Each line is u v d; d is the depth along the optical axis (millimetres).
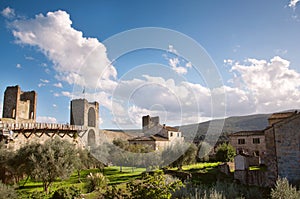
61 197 11344
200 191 10773
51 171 14406
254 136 31422
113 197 7254
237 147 32031
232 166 20016
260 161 23312
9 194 11188
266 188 13961
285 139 14828
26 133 20859
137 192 6023
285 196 9672
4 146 17906
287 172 14461
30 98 34688
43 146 15406
